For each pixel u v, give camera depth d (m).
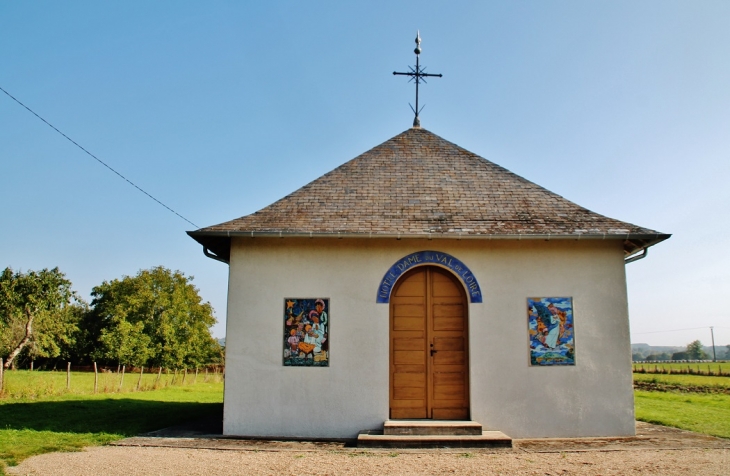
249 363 11.44
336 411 11.26
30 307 27.95
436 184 13.02
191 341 52.56
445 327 11.77
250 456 9.09
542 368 11.42
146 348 48.84
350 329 11.52
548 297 11.64
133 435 11.05
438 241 11.80
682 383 34.72
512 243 11.80
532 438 11.09
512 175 13.45
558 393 11.34
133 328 48.47
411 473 7.89
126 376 38.19
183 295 54.06
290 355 11.47
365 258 11.76
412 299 11.86
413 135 14.60
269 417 11.25
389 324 11.63
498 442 10.05
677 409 17.30
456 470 8.09
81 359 53.75
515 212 12.16
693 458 8.98
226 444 10.19
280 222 11.77
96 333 54.34
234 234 11.32
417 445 10.05
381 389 11.33
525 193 12.85
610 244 11.84
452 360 11.67
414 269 11.94
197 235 11.48
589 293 11.66
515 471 8.04
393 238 11.68
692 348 137.25
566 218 11.97
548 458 9.01
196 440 10.58
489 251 11.79
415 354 11.67
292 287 11.68
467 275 11.69
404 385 11.56
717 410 16.98
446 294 11.88
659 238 11.34
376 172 13.41
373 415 11.25
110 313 53.84
